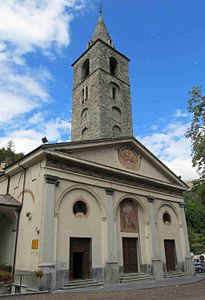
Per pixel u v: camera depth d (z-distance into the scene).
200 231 62.78
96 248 17.69
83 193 18.17
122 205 20.98
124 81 33.53
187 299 11.57
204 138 17.92
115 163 21.19
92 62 32.38
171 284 17.16
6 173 20.28
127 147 22.98
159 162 25.17
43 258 14.41
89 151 19.56
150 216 22.56
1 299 11.59
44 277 13.98
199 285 17.02
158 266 21.23
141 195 22.53
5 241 18.30
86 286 15.74
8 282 14.39
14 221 17.69
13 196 19.05
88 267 17.08
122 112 31.02
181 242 25.34
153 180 23.70
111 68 34.31
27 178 18.06
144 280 19.38
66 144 17.75
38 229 15.22
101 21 36.84
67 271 15.49
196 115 18.33
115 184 20.52
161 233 23.34
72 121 32.34
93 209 18.42
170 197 25.75
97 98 29.05
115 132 29.16
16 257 16.45
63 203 16.72
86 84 31.94
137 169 23.06
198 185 22.12
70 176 17.55
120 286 16.22
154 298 11.95
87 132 29.17
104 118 28.30
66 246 15.96
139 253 20.94
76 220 17.09
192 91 18.45
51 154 16.61
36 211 15.99
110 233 18.64
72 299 11.50
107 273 17.38
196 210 64.62
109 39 35.66
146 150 24.23
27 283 14.66
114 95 31.52
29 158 17.48
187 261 24.62
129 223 21.02
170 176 26.23
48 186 16.03
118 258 19.06
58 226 15.93
